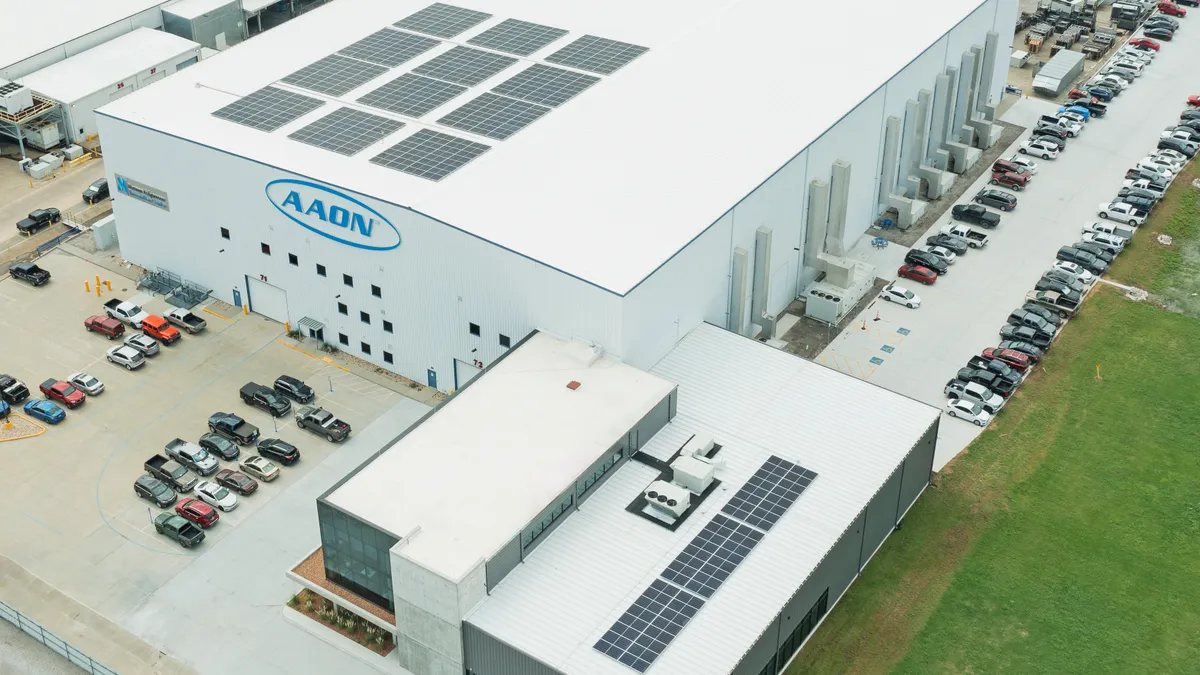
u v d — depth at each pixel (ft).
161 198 355.56
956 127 435.53
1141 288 373.20
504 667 235.81
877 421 286.46
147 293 365.81
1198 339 351.25
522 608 239.30
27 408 318.24
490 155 334.65
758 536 255.70
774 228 341.21
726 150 339.57
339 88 370.32
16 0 474.49
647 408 276.62
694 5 425.69
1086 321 358.43
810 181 351.46
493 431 269.64
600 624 236.02
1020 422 320.29
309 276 337.93
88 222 400.06
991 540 283.79
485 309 308.19
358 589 258.37
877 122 380.78
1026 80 493.36
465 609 236.63
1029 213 408.87
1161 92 482.28
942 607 266.77
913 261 379.35
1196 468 304.71
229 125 347.36
